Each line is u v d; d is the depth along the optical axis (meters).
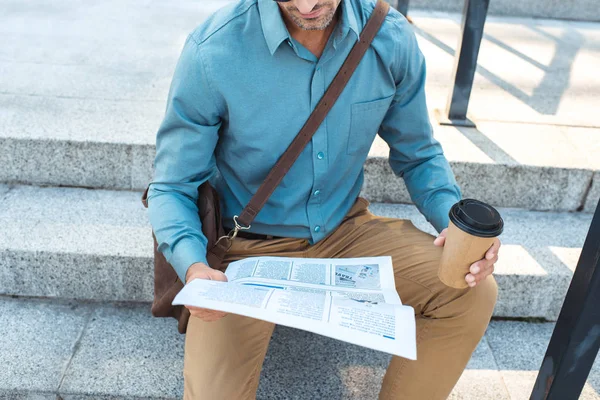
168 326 1.95
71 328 1.91
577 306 1.29
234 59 1.37
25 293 2.02
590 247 1.24
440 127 2.42
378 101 1.50
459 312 1.41
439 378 1.48
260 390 1.74
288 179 1.52
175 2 3.82
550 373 1.42
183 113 1.41
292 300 1.25
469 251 1.23
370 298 1.31
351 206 1.68
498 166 2.19
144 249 1.96
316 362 1.85
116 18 3.45
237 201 1.60
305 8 1.22
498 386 1.81
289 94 1.41
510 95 2.76
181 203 1.44
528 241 2.13
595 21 3.93
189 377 1.36
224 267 1.57
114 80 2.67
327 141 1.48
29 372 1.74
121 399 1.71
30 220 2.06
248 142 1.46
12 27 3.19
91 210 2.14
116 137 2.20
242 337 1.38
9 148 2.19
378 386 1.78
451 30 3.53
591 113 2.63
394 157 1.69
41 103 2.41
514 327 2.05
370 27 1.44
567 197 2.27
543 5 3.90
